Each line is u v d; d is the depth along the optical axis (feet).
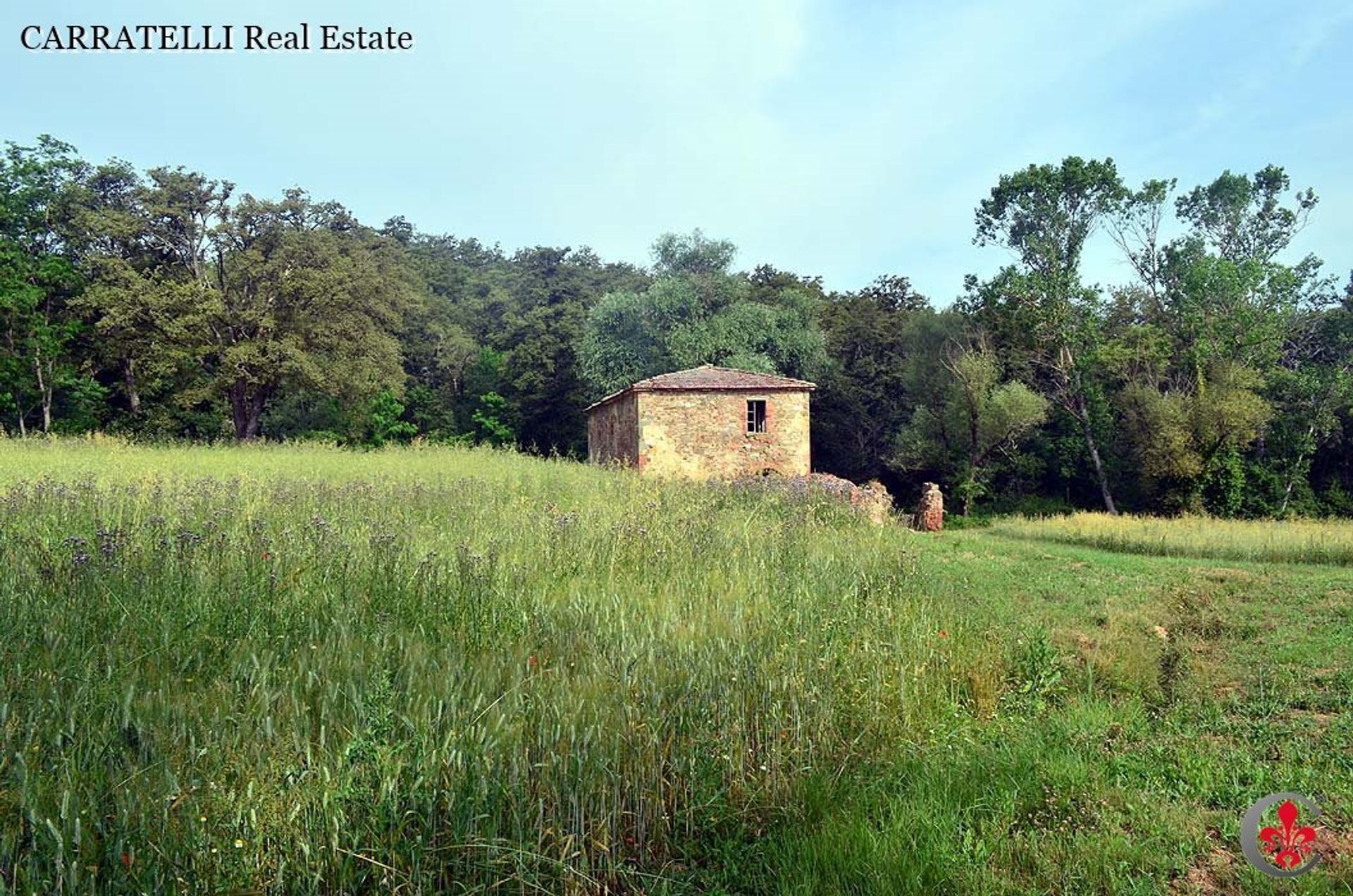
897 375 157.99
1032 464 141.59
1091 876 13.85
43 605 19.53
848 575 30.37
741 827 15.52
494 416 178.81
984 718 21.68
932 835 14.88
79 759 12.75
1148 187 137.90
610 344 148.15
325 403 161.79
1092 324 136.46
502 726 14.76
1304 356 135.54
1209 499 124.26
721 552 32.73
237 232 134.92
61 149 140.67
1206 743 19.74
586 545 31.81
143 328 127.54
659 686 17.47
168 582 21.88
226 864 11.70
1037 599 36.37
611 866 13.98
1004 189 139.64
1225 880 13.92
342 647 17.89
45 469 56.29
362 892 12.61
